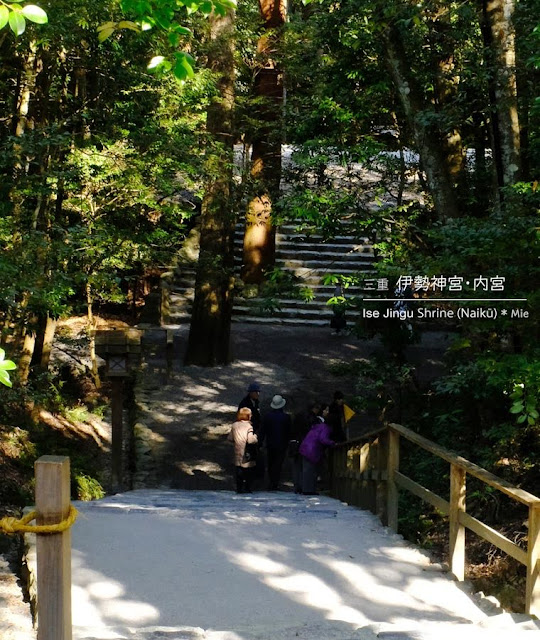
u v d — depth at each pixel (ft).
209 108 68.13
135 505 30.45
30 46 42.88
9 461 46.75
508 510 32.76
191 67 19.85
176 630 15.57
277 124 66.08
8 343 48.78
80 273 37.81
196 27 59.00
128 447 61.16
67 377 70.54
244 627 16.85
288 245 95.76
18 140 37.06
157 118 52.44
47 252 36.06
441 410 43.32
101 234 45.01
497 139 34.65
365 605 19.22
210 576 20.80
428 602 19.65
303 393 69.97
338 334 83.66
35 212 45.21
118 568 21.02
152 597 19.10
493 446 35.96
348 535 25.77
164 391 69.62
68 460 12.03
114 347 48.42
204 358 74.79
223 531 25.36
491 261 25.38
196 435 62.28
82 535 23.90
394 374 50.31
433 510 36.70
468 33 45.78
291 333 84.33
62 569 11.71
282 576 21.13
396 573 21.80
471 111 44.83
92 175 53.01
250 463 46.29
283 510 30.45
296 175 50.19
